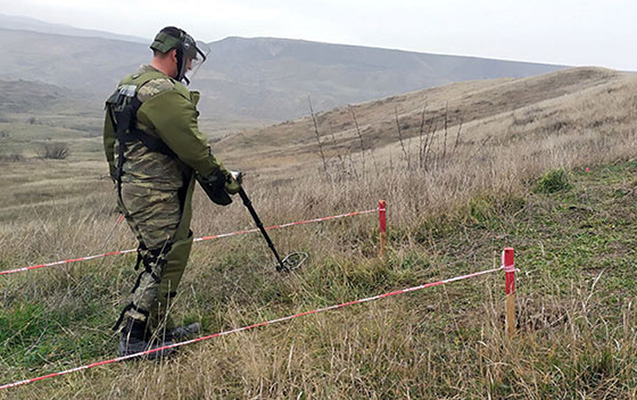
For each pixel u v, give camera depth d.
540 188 5.84
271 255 4.77
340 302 3.71
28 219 7.97
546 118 25.70
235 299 3.98
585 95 30.62
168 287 3.21
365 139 47.50
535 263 3.99
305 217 5.86
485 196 5.52
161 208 3.16
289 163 43.53
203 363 2.94
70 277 4.34
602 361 2.52
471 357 2.82
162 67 3.29
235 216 6.28
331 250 4.52
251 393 2.65
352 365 2.73
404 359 2.79
